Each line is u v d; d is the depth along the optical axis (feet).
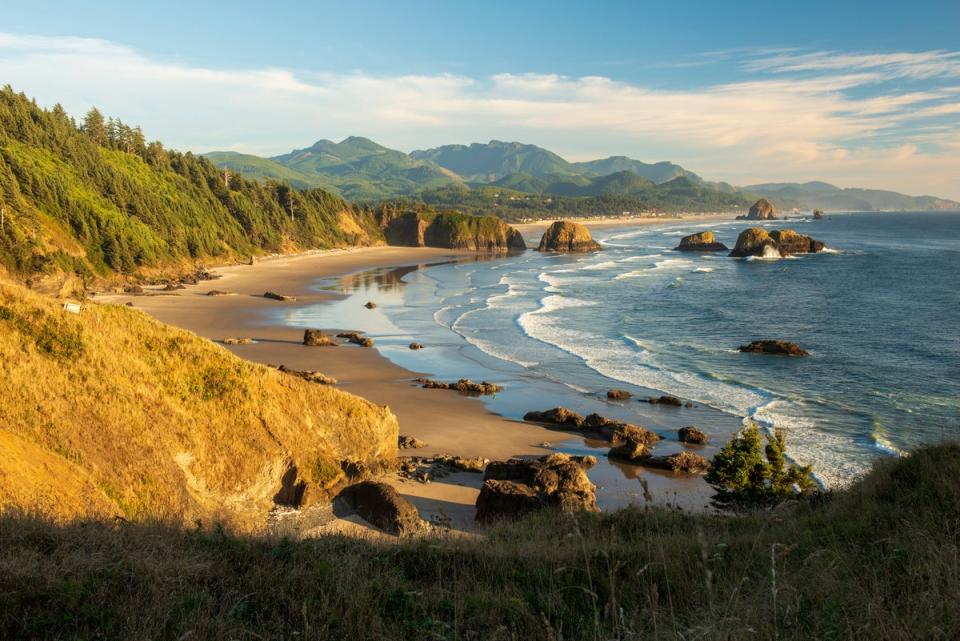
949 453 47.88
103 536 35.68
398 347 188.14
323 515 75.72
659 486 93.91
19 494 54.75
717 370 160.15
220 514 68.90
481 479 92.68
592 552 36.14
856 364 163.02
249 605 27.27
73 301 81.56
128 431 69.41
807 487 78.02
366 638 24.08
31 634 23.89
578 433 117.60
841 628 20.48
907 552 28.32
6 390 66.08
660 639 21.89
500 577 33.14
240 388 83.15
